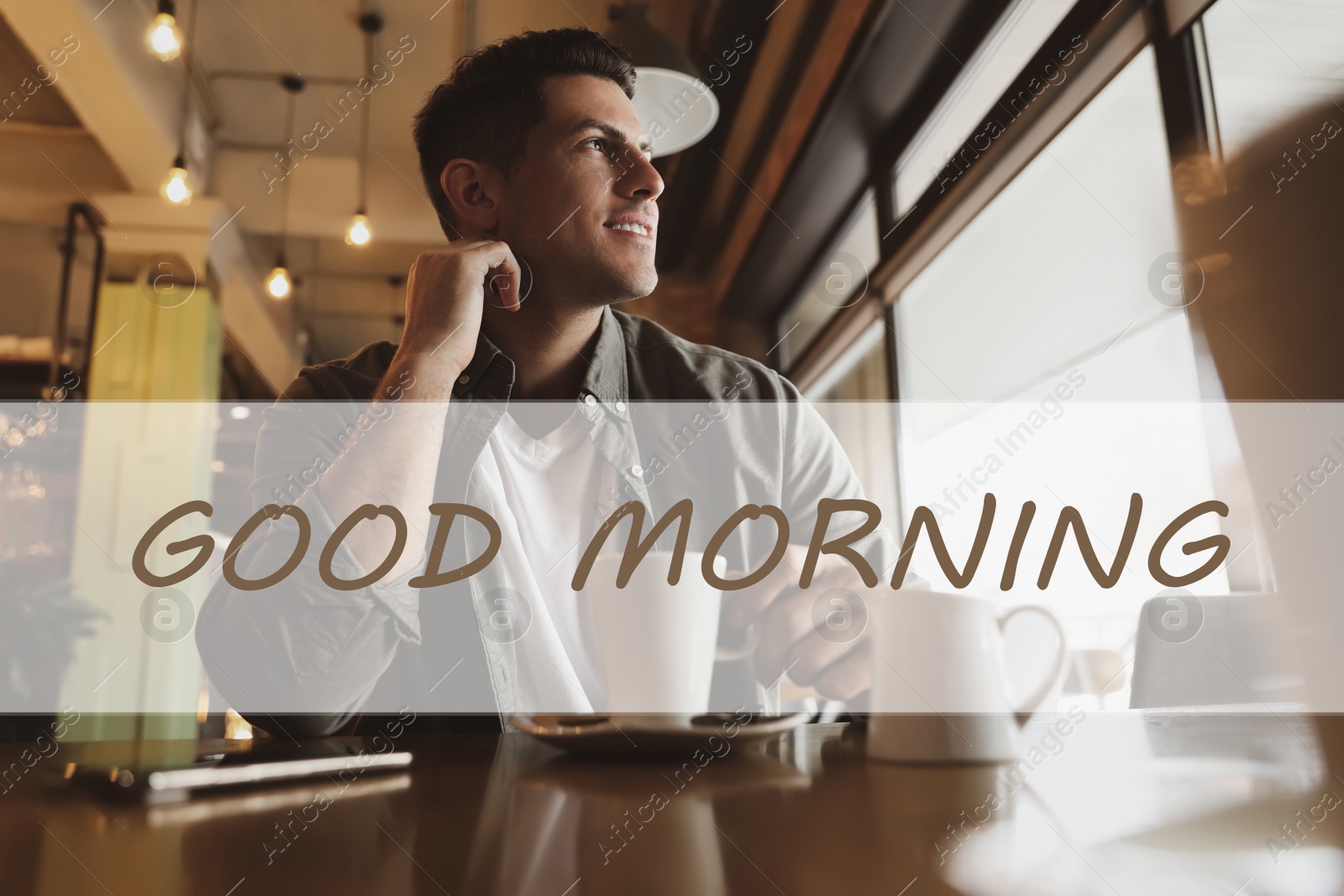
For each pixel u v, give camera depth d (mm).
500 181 1090
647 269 1067
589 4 2896
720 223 3688
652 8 2777
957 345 2934
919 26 2320
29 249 3814
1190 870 285
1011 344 2576
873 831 339
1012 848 313
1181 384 1891
